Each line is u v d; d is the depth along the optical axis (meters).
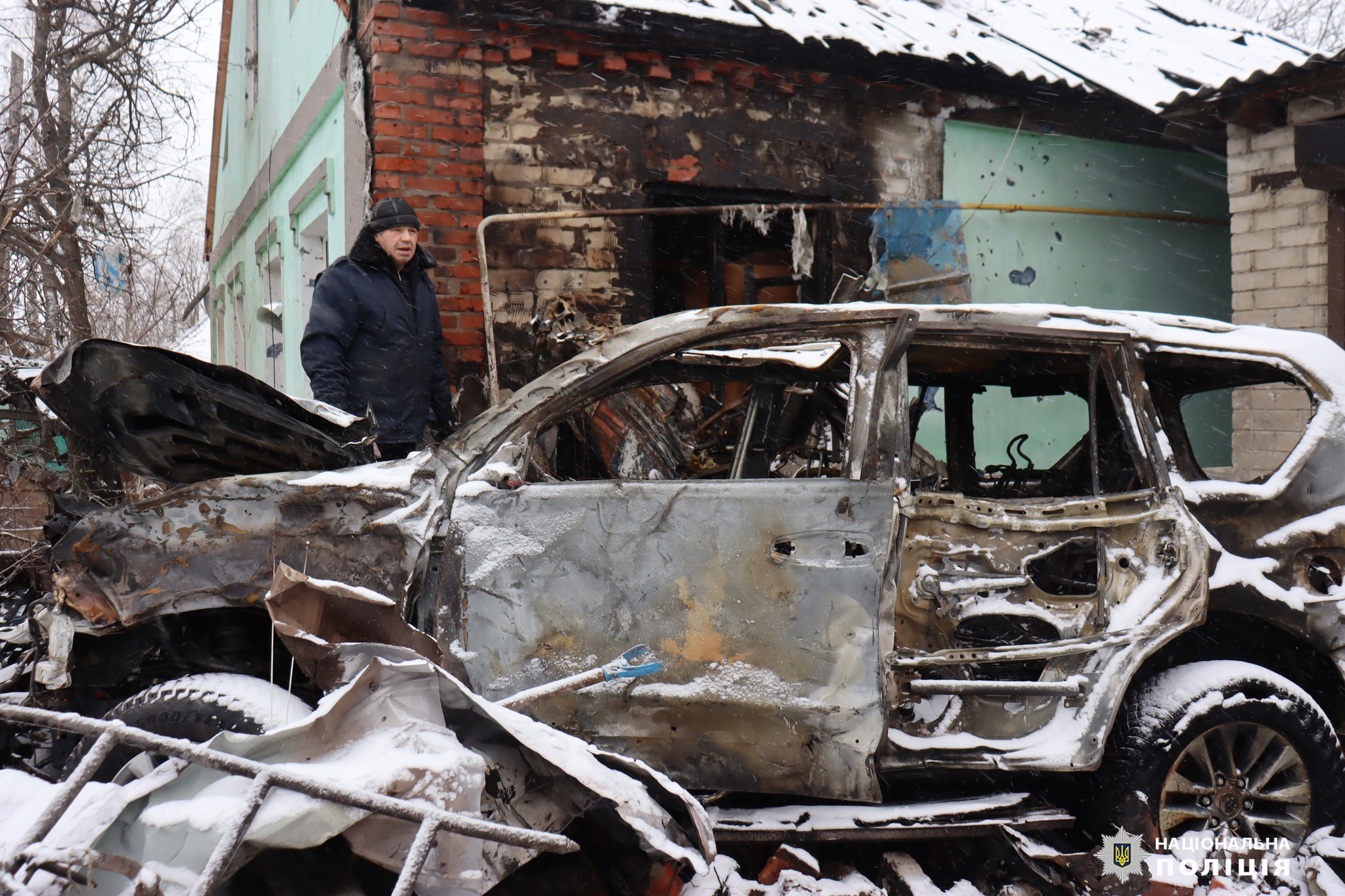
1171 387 3.51
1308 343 3.20
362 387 4.00
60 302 6.23
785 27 6.05
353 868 2.13
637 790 2.11
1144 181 7.86
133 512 2.59
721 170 6.36
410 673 2.17
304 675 2.83
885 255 6.91
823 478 2.69
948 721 2.79
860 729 2.56
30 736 2.90
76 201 6.01
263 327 10.19
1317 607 2.95
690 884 2.65
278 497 2.60
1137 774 2.83
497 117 5.73
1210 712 2.88
